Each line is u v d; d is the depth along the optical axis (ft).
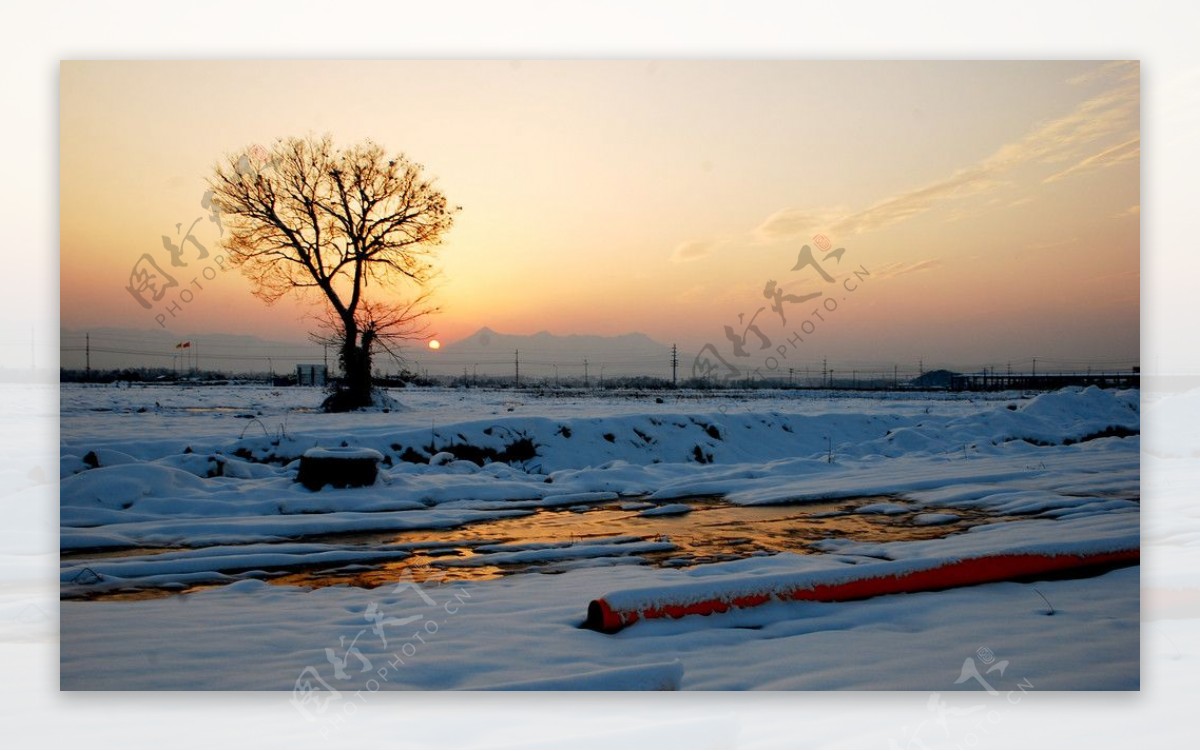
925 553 18.01
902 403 55.47
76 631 12.93
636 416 38.42
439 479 28.53
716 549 19.66
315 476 26.13
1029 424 43.11
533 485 28.99
